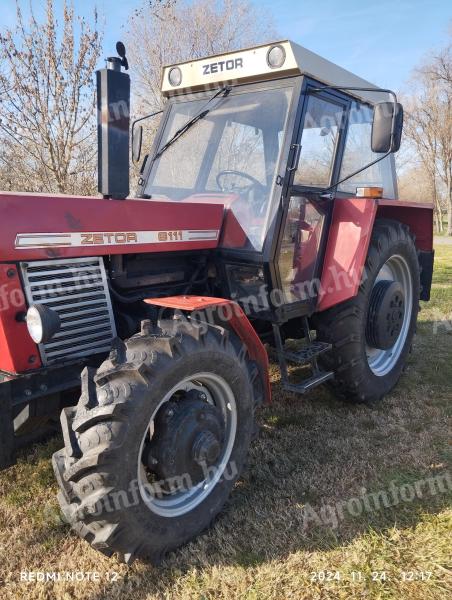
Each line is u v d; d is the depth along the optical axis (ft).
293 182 9.15
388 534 7.48
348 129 10.81
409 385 13.11
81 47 20.75
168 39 38.27
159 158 10.85
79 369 7.32
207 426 7.40
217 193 9.88
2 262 6.49
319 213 10.23
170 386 6.68
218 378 7.54
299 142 9.07
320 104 9.69
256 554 7.09
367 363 11.33
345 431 10.53
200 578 6.71
